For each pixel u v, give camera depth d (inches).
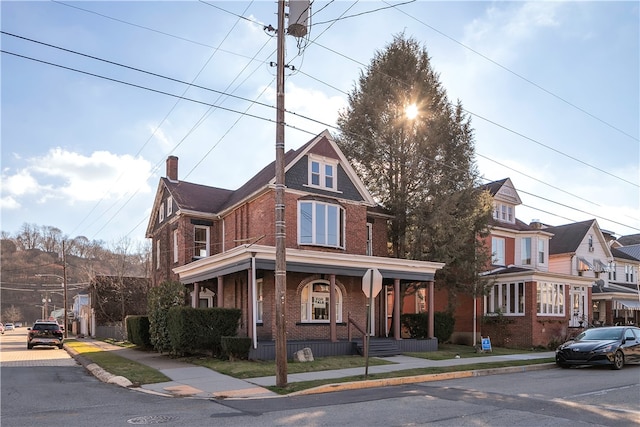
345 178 995.3
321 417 361.1
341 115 1168.2
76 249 2903.5
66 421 350.6
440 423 339.3
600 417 360.2
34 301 3900.1
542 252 1389.0
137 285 1884.8
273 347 754.8
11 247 3395.7
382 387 531.5
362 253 989.2
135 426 333.1
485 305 1168.8
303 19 541.3
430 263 947.3
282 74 536.7
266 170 1075.3
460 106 1087.6
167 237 1210.6
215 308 784.9
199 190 1230.3
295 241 893.2
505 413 374.3
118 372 627.5
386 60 1116.5
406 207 1061.1
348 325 884.6
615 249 1841.8
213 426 331.9
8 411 391.9
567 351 714.2
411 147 1069.8
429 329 954.7
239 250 759.1
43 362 844.6
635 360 727.1
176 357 816.9
